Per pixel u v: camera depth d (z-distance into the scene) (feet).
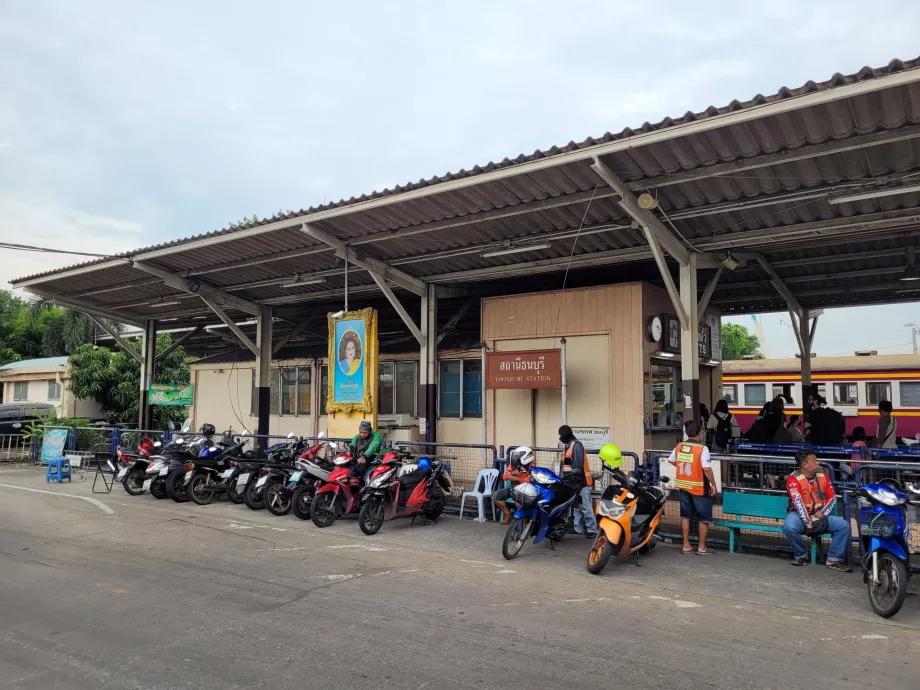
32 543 26.03
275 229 34.01
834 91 18.57
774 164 23.59
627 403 36.27
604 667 14.21
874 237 30.12
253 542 26.68
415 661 14.42
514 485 27.32
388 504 29.71
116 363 74.79
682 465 25.22
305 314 54.65
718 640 15.97
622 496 22.89
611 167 25.16
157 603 18.37
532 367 37.37
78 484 43.98
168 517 32.04
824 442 39.17
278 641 15.55
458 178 26.91
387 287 39.14
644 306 36.60
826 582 21.29
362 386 39.70
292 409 56.95
